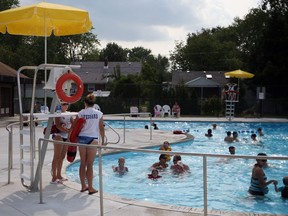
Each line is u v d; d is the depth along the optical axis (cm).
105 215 635
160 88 4438
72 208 673
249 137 2273
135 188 1002
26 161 803
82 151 773
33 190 782
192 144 1975
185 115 4028
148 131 2308
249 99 4434
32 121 778
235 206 862
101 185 597
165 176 1128
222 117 3709
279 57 4188
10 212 649
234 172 1165
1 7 6544
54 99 796
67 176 965
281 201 899
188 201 893
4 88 3120
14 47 6731
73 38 8500
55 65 782
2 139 1745
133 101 4119
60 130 860
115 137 1948
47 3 813
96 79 6788
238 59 7912
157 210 661
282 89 4269
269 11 4381
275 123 3153
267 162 1320
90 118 772
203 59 8588
